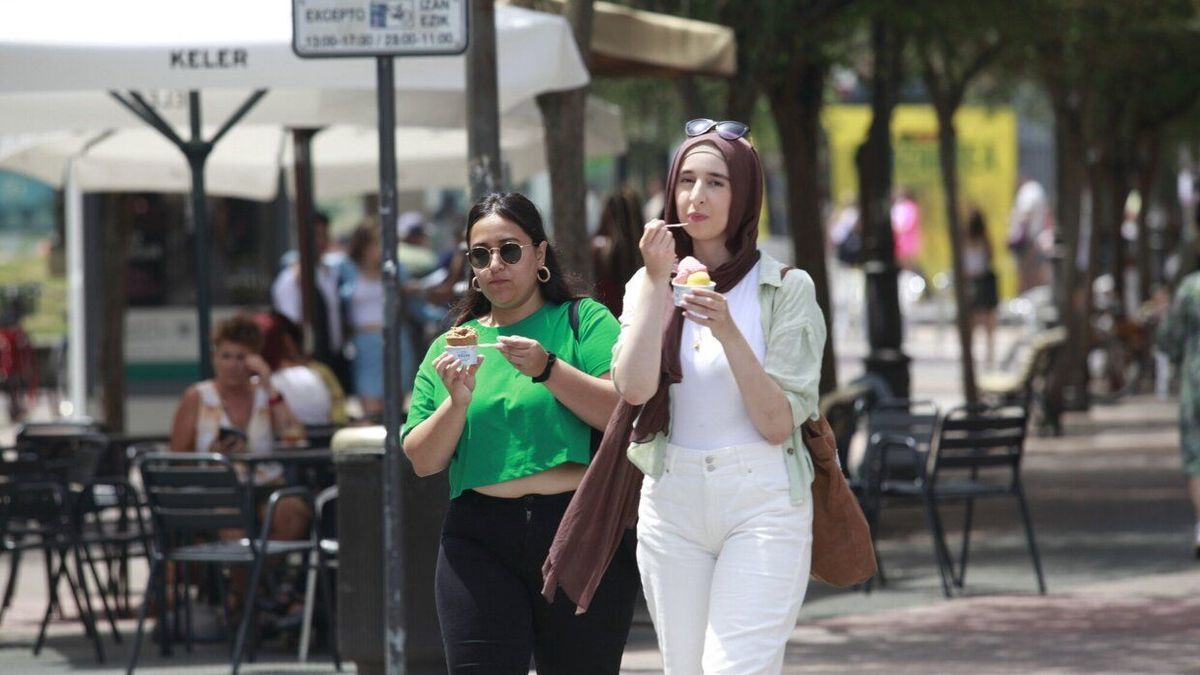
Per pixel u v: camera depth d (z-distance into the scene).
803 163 40.06
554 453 14.68
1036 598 28.36
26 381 65.44
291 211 50.56
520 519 14.69
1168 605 27.36
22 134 32.12
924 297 102.00
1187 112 66.06
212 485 23.86
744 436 13.78
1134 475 43.75
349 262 42.81
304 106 31.36
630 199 28.73
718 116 50.41
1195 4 46.66
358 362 42.44
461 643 14.63
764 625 13.56
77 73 24.34
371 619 22.25
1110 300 69.88
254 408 27.69
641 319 13.56
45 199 93.81
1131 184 72.94
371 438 22.22
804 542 13.84
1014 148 106.81
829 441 14.09
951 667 23.17
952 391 66.19
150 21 24.75
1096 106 58.81
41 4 25.28
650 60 29.11
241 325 27.62
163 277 50.41
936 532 28.89
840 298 91.88
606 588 14.76
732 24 33.44
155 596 27.25
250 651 25.05
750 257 14.02
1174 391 67.88
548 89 24.19
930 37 40.16
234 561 23.83
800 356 13.78
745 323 13.86
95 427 32.34
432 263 53.00
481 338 15.38
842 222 91.69
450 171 41.41
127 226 40.53
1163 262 85.81
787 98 39.72
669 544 13.97
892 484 30.05
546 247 15.47
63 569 26.72
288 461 25.19
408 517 22.03
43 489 26.56
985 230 75.31
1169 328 31.75
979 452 30.19
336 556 25.39
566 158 26.81
